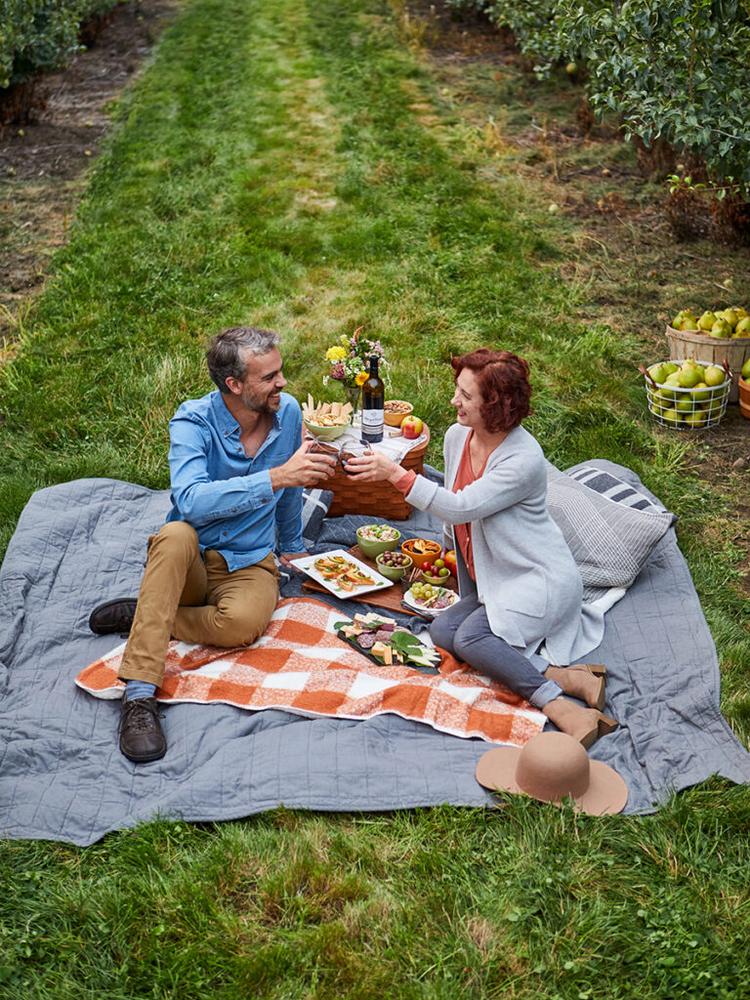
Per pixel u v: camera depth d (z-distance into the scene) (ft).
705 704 12.49
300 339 23.06
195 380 21.30
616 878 10.19
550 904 9.87
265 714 12.31
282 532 15.43
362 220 29.37
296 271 26.66
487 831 10.76
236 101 39.91
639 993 9.04
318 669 13.01
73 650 13.82
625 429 19.70
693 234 28.53
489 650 12.80
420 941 9.51
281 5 54.03
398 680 12.76
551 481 16.11
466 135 35.76
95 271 26.48
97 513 16.96
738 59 20.94
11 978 9.21
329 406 16.79
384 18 50.57
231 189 31.71
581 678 12.65
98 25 50.21
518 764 11.27
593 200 30.86
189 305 24.97
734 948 9.42
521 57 42.09
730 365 20.31
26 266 27.73
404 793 11.17
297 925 9.70
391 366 21.77
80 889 10.09
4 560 15.62
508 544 13.26
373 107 38.42
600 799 11.10
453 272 26.35
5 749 11.84
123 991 9.12
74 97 42.50
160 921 9.74
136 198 31.32
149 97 41.11
